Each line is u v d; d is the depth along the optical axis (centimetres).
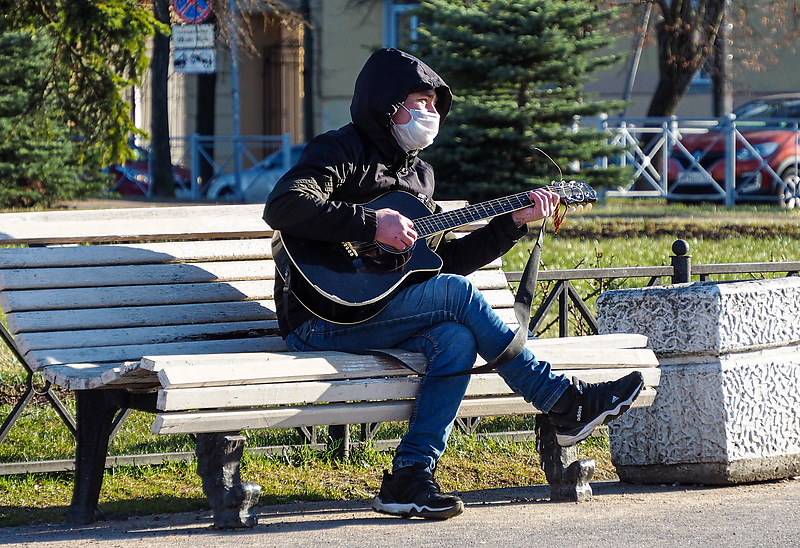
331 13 5353
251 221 1193
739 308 1166
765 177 3750
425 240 1051
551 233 2736
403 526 989
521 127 2812
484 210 1062
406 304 1004
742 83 5028
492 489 1208
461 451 1365
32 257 1074
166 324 1104
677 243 1462
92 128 2216
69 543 955
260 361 940
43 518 1093
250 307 1147
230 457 971
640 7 3772
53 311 1065
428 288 1003
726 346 1157
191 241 1168
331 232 989
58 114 2369
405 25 5281
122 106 2198
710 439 1159
